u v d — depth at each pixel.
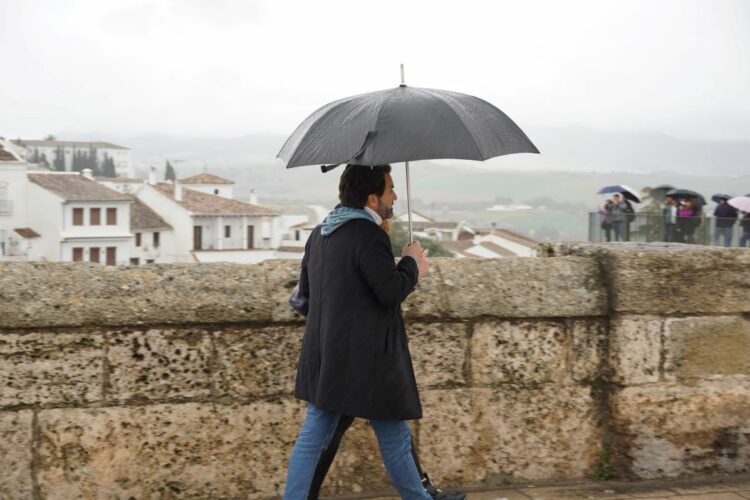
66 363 3.88
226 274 4.09
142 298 3.95
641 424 4.46
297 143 3.42
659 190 20.70
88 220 89.12
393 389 3.44
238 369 4.08
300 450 3.55
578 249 4.66
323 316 3.44
